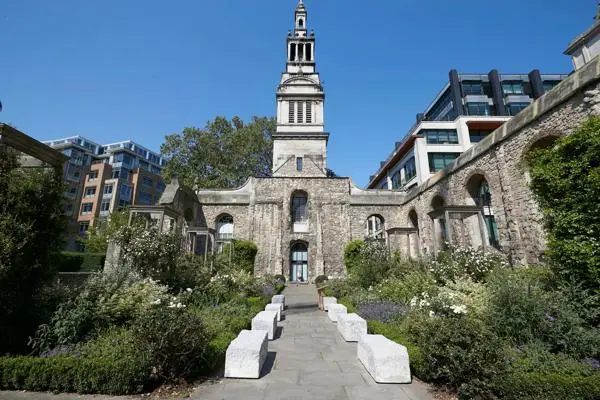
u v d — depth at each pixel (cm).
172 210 1431
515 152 1186
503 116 3416
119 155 5303
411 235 2278
